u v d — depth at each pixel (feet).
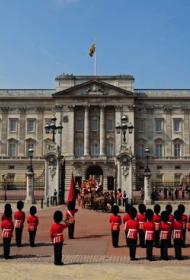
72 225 97.19
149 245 72.69
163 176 363.56
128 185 203.51
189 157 365.61
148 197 206.08
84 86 360.69
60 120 359.46
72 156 353.51
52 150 206.18
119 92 359.25
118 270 63.98
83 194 189.67
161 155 367.66
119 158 205.57
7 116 372.99
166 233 73.36
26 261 71.05
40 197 236.84
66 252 80.07
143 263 70.08
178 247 73.82
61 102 360.69
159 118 370.32
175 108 370.73
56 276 60.08
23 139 370.53
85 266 66.90
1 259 72.79
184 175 363.15
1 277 59.06
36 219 86.48
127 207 86.22
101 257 75.00
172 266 67.51
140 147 367.86
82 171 352.08
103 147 356.79
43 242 91.40
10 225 74.08
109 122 362.53
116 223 86.22
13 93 377.30
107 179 350.23
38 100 372.79
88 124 359.66
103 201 170.09
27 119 371.97
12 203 201.77
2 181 359.66
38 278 58.85
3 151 370.32
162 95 373.61
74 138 358.84
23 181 362.74
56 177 204.03
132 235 73.10
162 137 368.89
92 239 96.63
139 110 371.35
